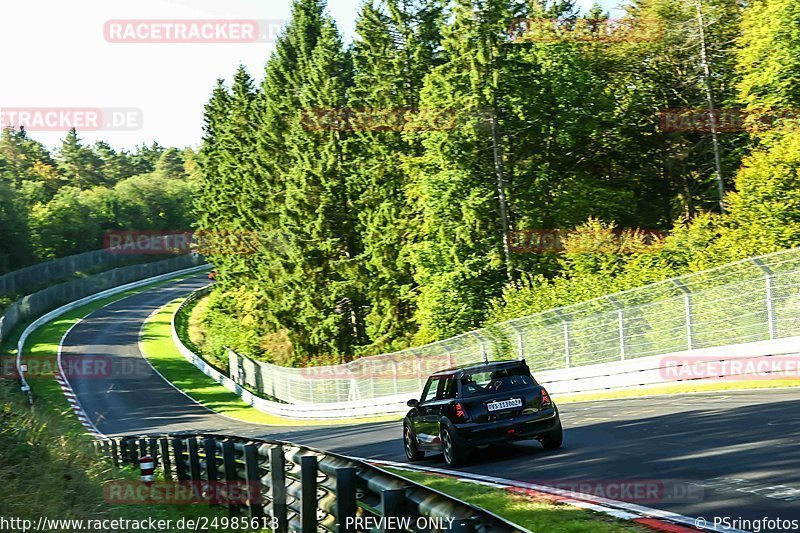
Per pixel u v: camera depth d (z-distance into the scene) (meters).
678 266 85.88
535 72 111.00
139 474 40.03
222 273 191.25
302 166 144.25
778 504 18.23
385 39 130.88
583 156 123.31
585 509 20.59
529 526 19.78
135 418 126.00
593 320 64.06
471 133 107.06
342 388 105.56
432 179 110.88
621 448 29.73
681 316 57.66
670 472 23.69
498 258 107.94
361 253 144.88
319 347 149.50
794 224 80.88
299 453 21.50
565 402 58.31
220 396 143.88
